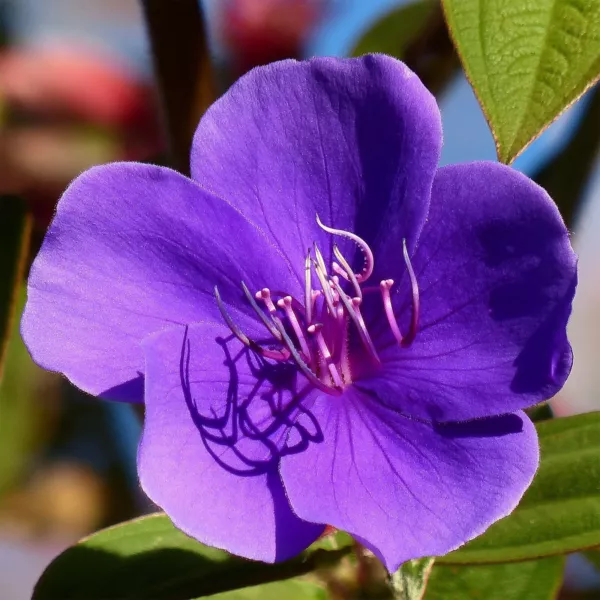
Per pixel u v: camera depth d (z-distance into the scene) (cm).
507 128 40
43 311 41
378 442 41
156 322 41
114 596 43
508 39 40
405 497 40
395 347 41
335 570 42
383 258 41
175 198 41
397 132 41
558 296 39
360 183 41
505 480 40
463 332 41
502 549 43
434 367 41
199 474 40
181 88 44
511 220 40
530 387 40
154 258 41
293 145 41
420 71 45
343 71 41
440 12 44
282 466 40
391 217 41
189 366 40
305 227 42
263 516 40
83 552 43
